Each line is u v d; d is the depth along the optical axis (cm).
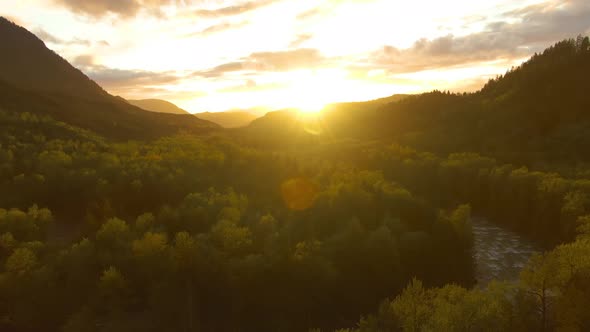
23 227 6850
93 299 5250
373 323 4025
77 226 8519
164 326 5172
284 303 5416
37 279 5266
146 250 5662
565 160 12488
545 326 3412
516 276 6738
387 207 7975
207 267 5559
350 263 6109
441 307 3453
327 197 8331
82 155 11638
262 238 6444
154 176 9706
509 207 9544
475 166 11588
